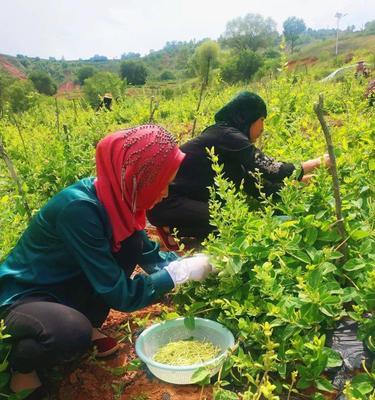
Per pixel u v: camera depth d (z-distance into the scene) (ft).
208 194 12.50
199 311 9.25
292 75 21.18
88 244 7.79
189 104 33.35
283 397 7.49
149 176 7.89
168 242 12.89
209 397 7.73
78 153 19.63
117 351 9.19
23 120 36.63
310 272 8.17
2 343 7.80
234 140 11.88
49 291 8.20
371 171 11.21
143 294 8.21
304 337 7.72
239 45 310.04
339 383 7.56
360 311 7.76
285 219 10.07
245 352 8.23
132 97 43.04
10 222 12.80
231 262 8.62
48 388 8.59
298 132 15.60
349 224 9.55
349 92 23.26
